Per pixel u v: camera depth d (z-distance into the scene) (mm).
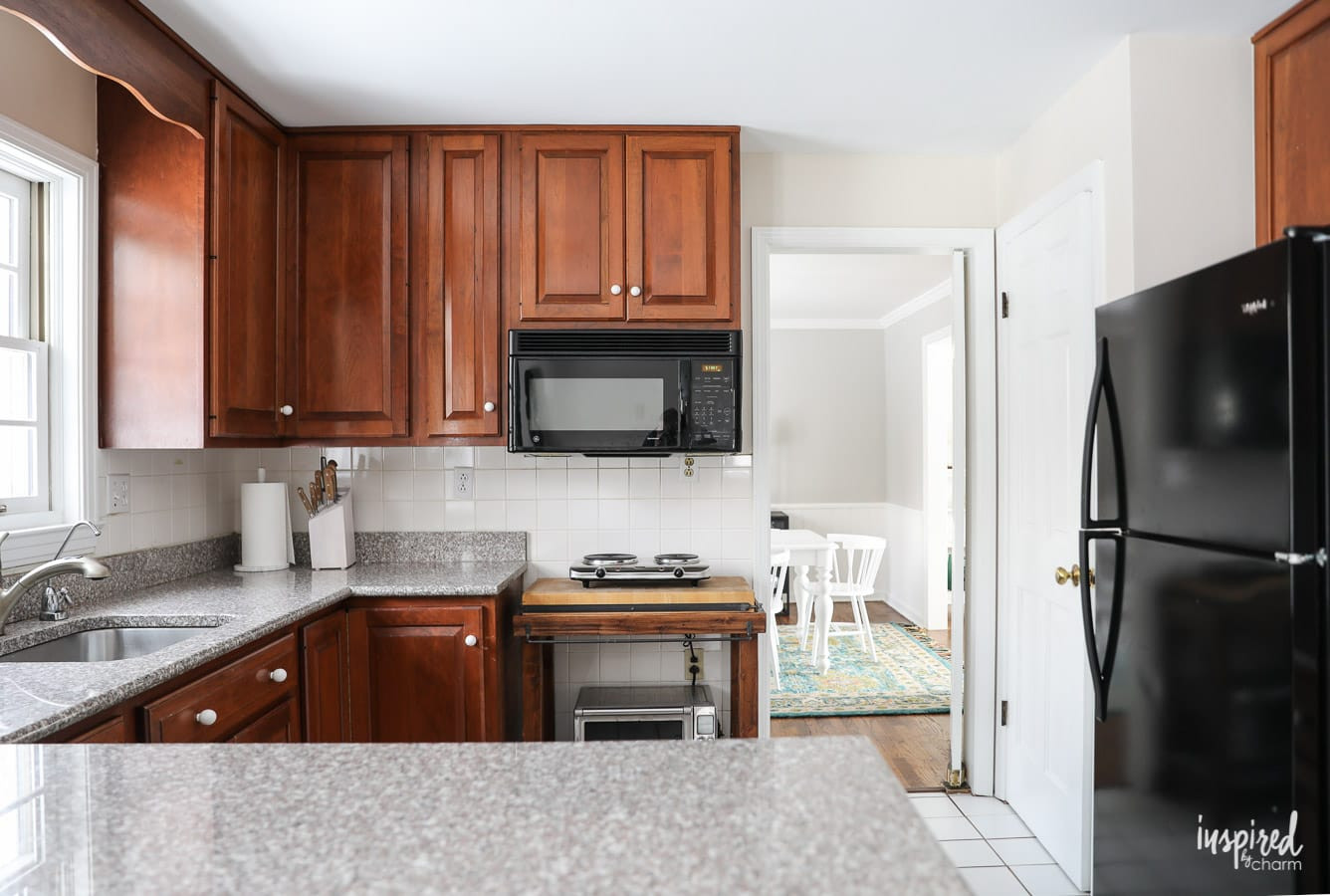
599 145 2715
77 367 2205
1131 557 1844
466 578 2674
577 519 3055
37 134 2041
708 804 810
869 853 709
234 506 3016
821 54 2250
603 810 796
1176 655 1674
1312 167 1986
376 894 645
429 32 2100
